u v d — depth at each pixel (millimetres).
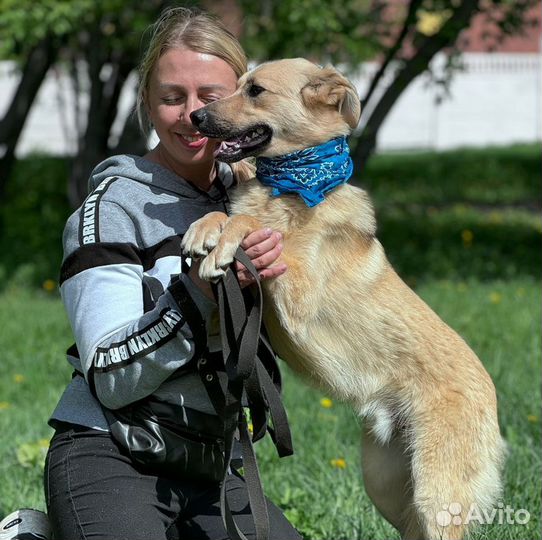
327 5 11383
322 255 4152
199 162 3822
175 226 3639
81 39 13781
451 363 4289
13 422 6422
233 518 3535
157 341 3268
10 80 25734
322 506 4992
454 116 29312
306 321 4055
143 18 11125
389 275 4387
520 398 6539
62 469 3404
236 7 12133
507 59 29031
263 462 5562
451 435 4152
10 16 10789
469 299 10172
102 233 3508
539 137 29359
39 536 3496
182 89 3756
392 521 4441
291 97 4176
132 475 3400
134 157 3781
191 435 3461
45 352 8367
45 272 13000
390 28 12664
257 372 3400
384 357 4246
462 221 16172
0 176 15094
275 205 4125
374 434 4312
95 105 13734
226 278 3338
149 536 3225
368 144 11820
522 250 13828
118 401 3357
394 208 18094
